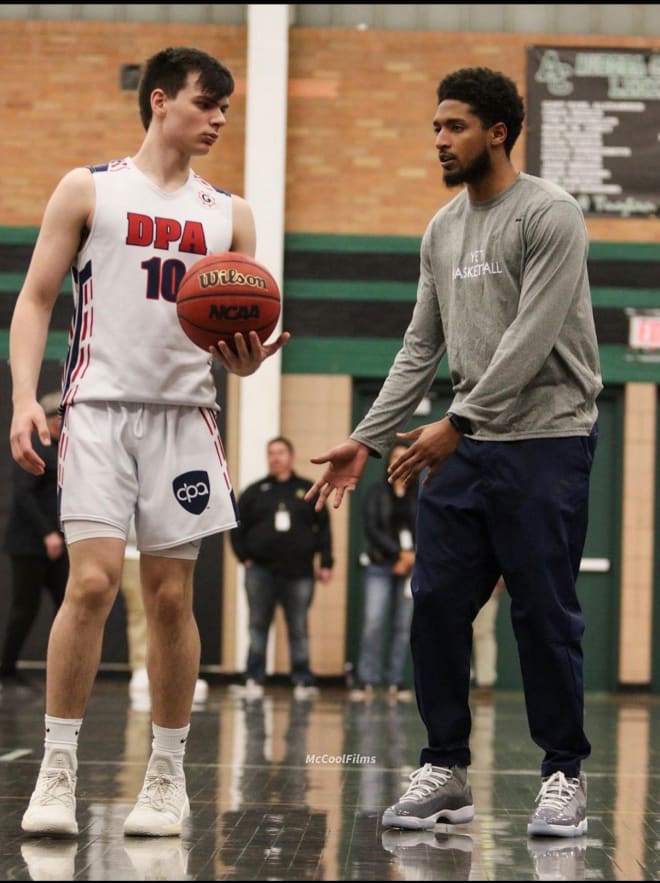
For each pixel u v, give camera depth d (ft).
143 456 17.06
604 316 55.31
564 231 17.69
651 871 15.12
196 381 17.26
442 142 18.19
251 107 54.60
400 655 50.85
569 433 18.03
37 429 16.70
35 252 17.30
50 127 55.72
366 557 53.52
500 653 55.21
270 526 50.24
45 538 46.55
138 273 17.08
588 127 55.42
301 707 41.16
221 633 54.29
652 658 55.16
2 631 55.01
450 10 55.93
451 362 18.71
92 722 34.14
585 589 55.62
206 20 55.93
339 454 18.74
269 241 54.49
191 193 17.63
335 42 55.67
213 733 31.99
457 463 18.34
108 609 16.90
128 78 55.83
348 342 55.36
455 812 18.35
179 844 16.44
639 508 55.16
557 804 17.67
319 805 20.10
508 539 17.99
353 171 55.62
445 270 18.79
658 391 55.52
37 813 16.72
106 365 16.98
